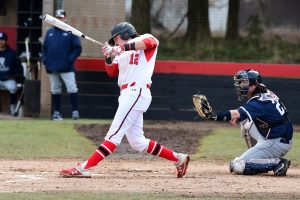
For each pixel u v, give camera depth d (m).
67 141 43.12
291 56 60.31
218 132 47.84
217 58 59.81
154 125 50.84
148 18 60.56
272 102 32.06
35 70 56.78
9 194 25.33
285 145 32.56
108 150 29.94
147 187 27.70
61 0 53.59
